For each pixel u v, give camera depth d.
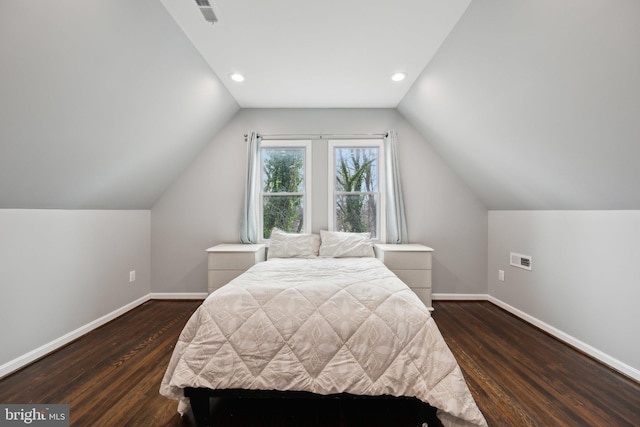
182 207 3.35
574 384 1.68
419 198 3.36
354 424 1.38
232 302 1.47
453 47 2.03
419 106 2.93
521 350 2.10
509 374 1.78
